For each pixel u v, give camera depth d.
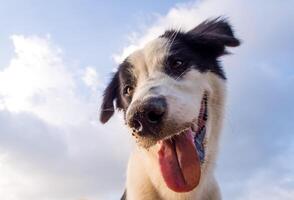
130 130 0.31
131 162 0.36
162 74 0.33
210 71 0.35
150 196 0.34
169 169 0.29
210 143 0.34
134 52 0.36
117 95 0.40
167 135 0.28
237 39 0.37
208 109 0.34
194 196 0.33
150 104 0.27
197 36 0.36
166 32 0.37
